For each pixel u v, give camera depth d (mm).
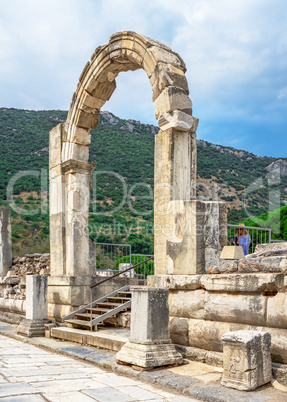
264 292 4910
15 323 11305
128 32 8016
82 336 7504
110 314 8180
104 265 16688
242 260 5266
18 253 22547
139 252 21562
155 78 7227
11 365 5793
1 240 13523
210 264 6289
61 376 5129
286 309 4582
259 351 4367
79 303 9328
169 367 5320
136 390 4512
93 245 9984
